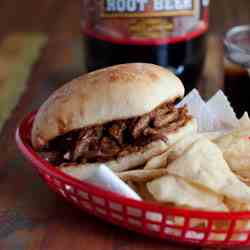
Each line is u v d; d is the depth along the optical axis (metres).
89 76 0.54
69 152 0.53
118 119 0.52
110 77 0.53
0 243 0.48
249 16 0.94
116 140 0.53
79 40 0.88
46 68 0.79
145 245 0.47
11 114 0.67
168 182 0.48
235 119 0.58
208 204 0.47
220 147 0.52
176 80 0.55
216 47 0.83
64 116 0.52
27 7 1.05
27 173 0.56
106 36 0.71
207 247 0.47
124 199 0.45
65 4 1.06
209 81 0.74
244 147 0.52
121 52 0.71
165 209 0.44
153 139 0.53
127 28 0.69
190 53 0.72
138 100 0.52
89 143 0.53
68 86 0.54
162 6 0.69
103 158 0.53
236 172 0.51
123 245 0.47
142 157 0.53
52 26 0.95
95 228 0.49
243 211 0.44
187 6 0.69
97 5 0.70
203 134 0.55
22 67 0.79
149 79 0.53
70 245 0.48
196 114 0.58
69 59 0.82
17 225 0.50
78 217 0.50
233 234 0.45
